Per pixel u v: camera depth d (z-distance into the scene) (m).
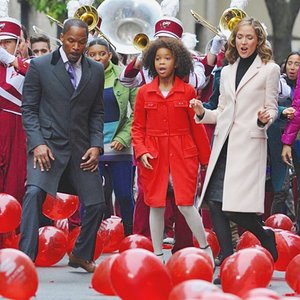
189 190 26.14
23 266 19.97
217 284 24.50
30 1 65.12
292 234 26.27
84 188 26.02
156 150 26.23
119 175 30.39
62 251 27.67
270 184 29.45
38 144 25.47
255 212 25.03
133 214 30.36
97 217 26.22
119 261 19.11
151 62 26.34
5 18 29.64
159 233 26.44
